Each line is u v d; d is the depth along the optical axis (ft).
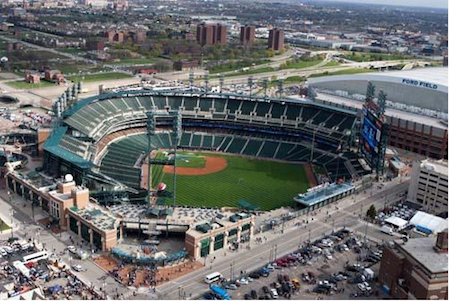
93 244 564.30
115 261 534.37
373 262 552.41
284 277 512.63
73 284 484.74
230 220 582.35
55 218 610.65
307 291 493.77
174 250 564.30
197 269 526.98
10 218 616.80
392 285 495.41
